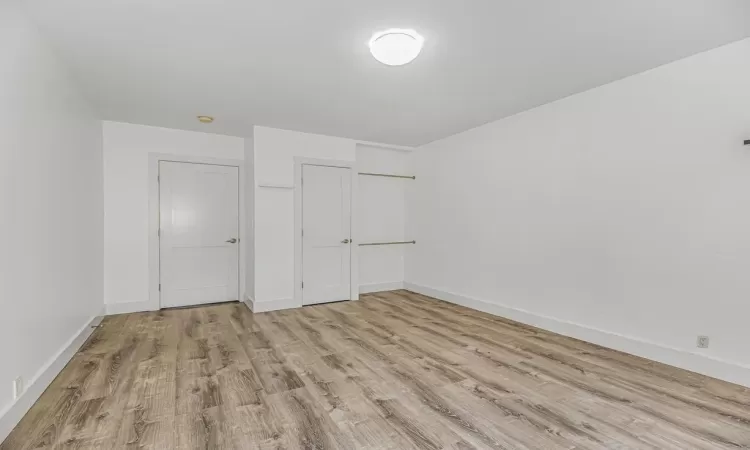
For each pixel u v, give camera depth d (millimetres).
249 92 3375
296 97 3520
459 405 2213
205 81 3109
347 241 5281
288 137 4781
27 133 2139
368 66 2818
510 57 2689
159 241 4633
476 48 2537
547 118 3781
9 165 1917
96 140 4000
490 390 2414
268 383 2500
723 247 2570
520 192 4098
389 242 5918
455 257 5062
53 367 2506
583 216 3455
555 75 3051
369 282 5859
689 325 2738
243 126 4590
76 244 3166
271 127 4629
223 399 2266
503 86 3277
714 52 2592
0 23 1828
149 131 4551
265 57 2658
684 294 2768
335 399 2277
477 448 1788
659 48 2578
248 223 4926
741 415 2098
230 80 3090
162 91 3342
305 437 1871
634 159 3061
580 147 3473
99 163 4105
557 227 3699
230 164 5051
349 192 5301
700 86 2666
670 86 2826
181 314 4410
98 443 1804
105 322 4023
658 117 2902
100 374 2627
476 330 3783
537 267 3910
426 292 5605
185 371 2695
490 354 3088
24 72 2094
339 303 5070
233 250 5078
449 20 2176
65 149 2863
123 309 4418
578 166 3494
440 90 3359
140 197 4512
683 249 2771
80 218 3307
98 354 3041
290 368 2768
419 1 1975
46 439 1828
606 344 3254
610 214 3238
